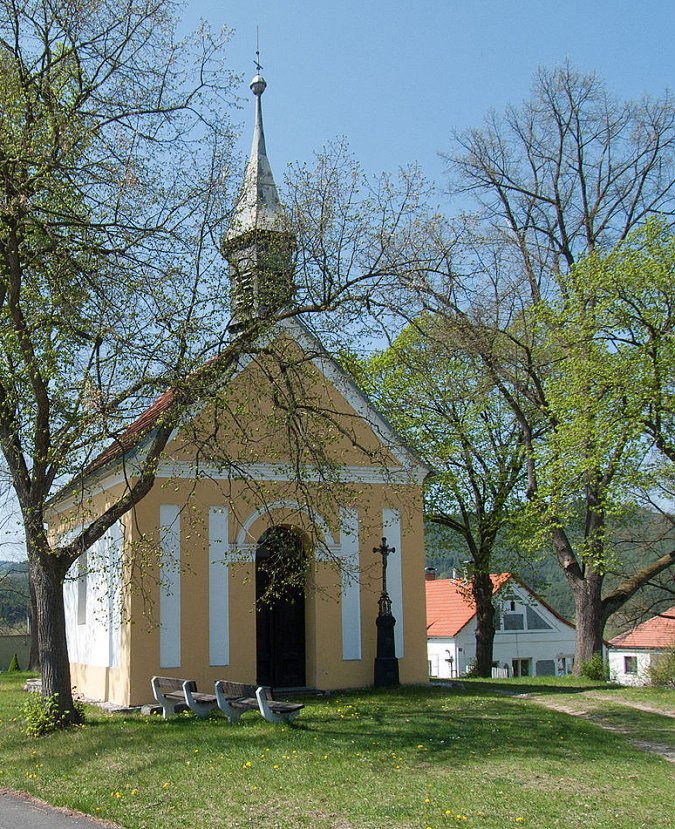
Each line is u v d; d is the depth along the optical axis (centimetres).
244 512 1717
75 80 1401
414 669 1859
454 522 2747
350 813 829
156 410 1872
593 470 2128
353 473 1861
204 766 1021
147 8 1378
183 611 1631
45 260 1333
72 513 1376
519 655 4119
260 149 2044
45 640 1331
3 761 1119
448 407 2598
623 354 2131
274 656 1770
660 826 797
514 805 855
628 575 2478
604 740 1231
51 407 1411
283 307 1528
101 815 843
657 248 2091
